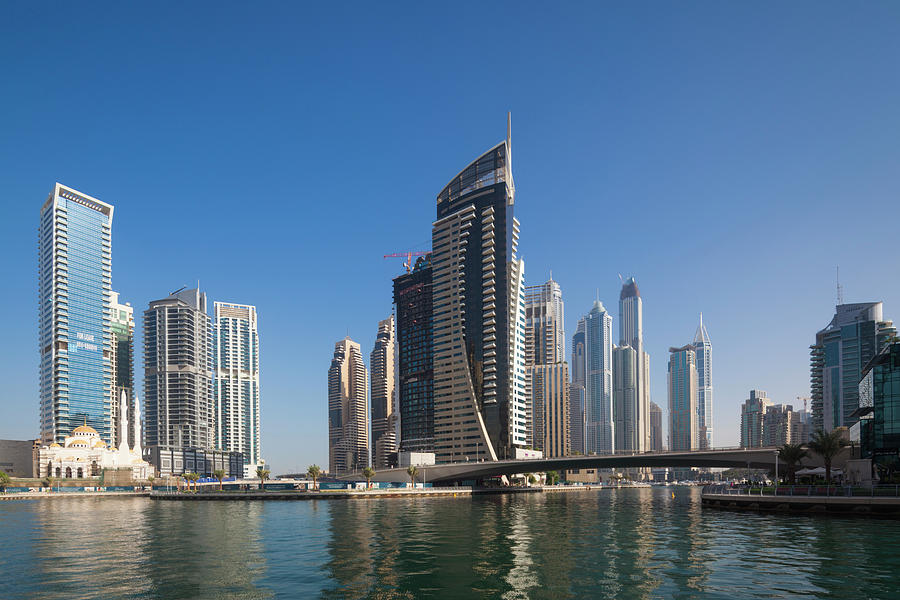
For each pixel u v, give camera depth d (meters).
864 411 133.00
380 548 56.75
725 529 70.88
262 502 156.75
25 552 57.12
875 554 50.12
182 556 53.16
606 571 43.59
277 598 36.31
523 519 90.31
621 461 198.50
